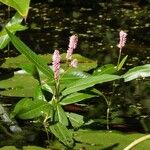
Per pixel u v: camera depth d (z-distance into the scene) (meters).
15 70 1.03
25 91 0.89
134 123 0.83
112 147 0.72
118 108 0.89
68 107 0.89
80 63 1.02
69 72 0.85
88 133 0.77
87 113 0.87
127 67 1.10
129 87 0.99
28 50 0.82
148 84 1.01
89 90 0.83
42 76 0.95
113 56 1.19
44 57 1.06
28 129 0.80
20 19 0.93
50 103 0.81
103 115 0.86
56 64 0.80
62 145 0.75
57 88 0.81
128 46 1.29
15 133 0.79
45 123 0.82
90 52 1.22
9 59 1.04
